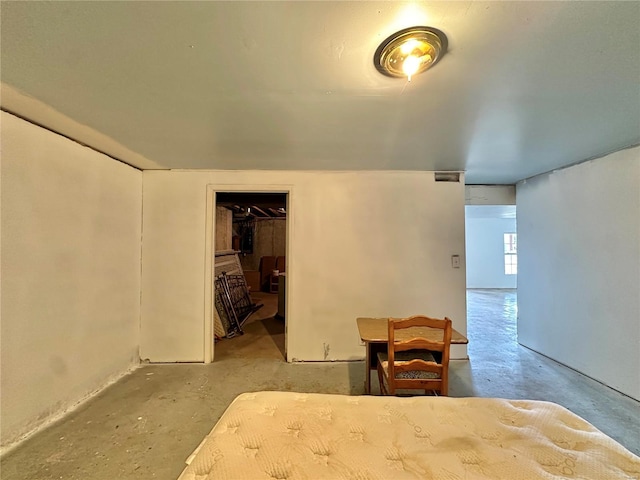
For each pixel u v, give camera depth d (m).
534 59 1.35
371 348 2.64
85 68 1.41
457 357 3.47
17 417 1.97
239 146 2.58
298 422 1.29
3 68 1.41
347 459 1.08
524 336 3.97
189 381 2.91
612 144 2.55
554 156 2.90
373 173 3.48
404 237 3.47
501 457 1.09
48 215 2.20
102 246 2.76
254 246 9.56
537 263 3.74
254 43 1.23
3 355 1.90
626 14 1.07
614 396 2.60
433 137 2.36
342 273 3.45
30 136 2.05
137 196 3.29
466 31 1.17
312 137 2.35
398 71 1.43
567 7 1.05
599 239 2.89
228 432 1.24
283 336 4.52
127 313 3.12
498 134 2.30
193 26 1.13
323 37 1.20
